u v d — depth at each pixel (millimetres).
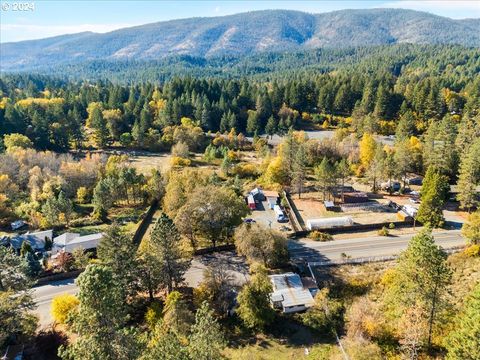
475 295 29047
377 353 39250
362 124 152000
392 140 140250
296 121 174000
